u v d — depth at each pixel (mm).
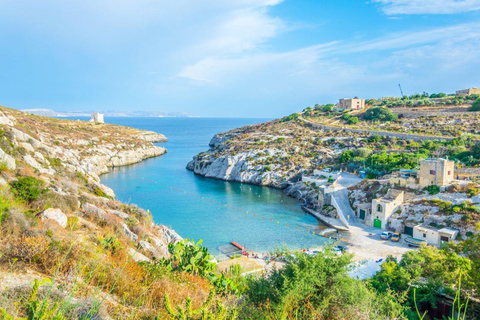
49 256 9484
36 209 18859
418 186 57969
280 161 100375
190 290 10805
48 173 33594
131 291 8930
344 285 12125
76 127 147625
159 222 58281
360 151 88562
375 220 56344
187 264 15461
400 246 46500
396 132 105000
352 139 105688
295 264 13062
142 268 11516
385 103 156500
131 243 20547
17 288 6945
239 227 56156
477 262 20672
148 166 127000
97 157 110938
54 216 17250
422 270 27078
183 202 73250
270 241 49250
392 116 126375
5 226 11250
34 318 5473
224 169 104312
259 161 101750
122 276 9547
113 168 119688
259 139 125188
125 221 24234
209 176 106938
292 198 79562
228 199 77438
